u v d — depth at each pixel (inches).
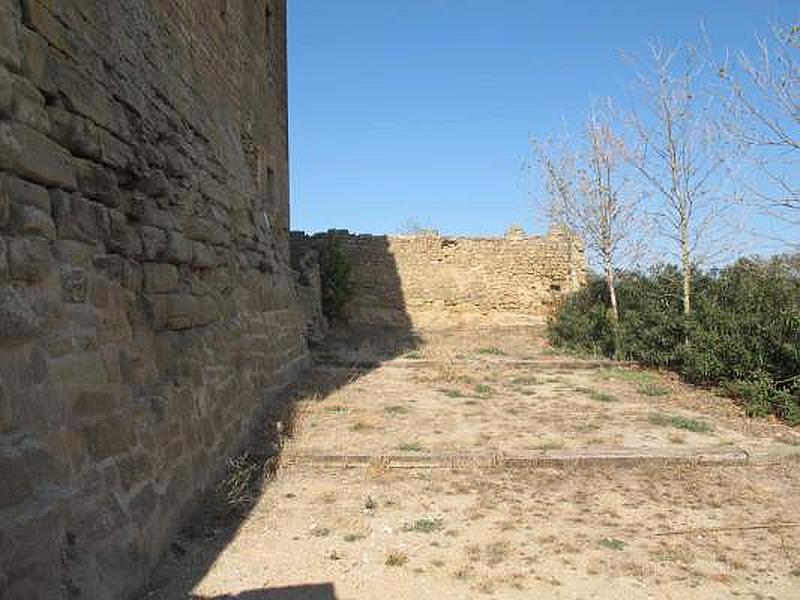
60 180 144.4
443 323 1005.2
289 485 256.4
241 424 297.4
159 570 180.9
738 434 331.3
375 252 1014.4
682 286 564.1
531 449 294.8
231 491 240.7
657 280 611.2
